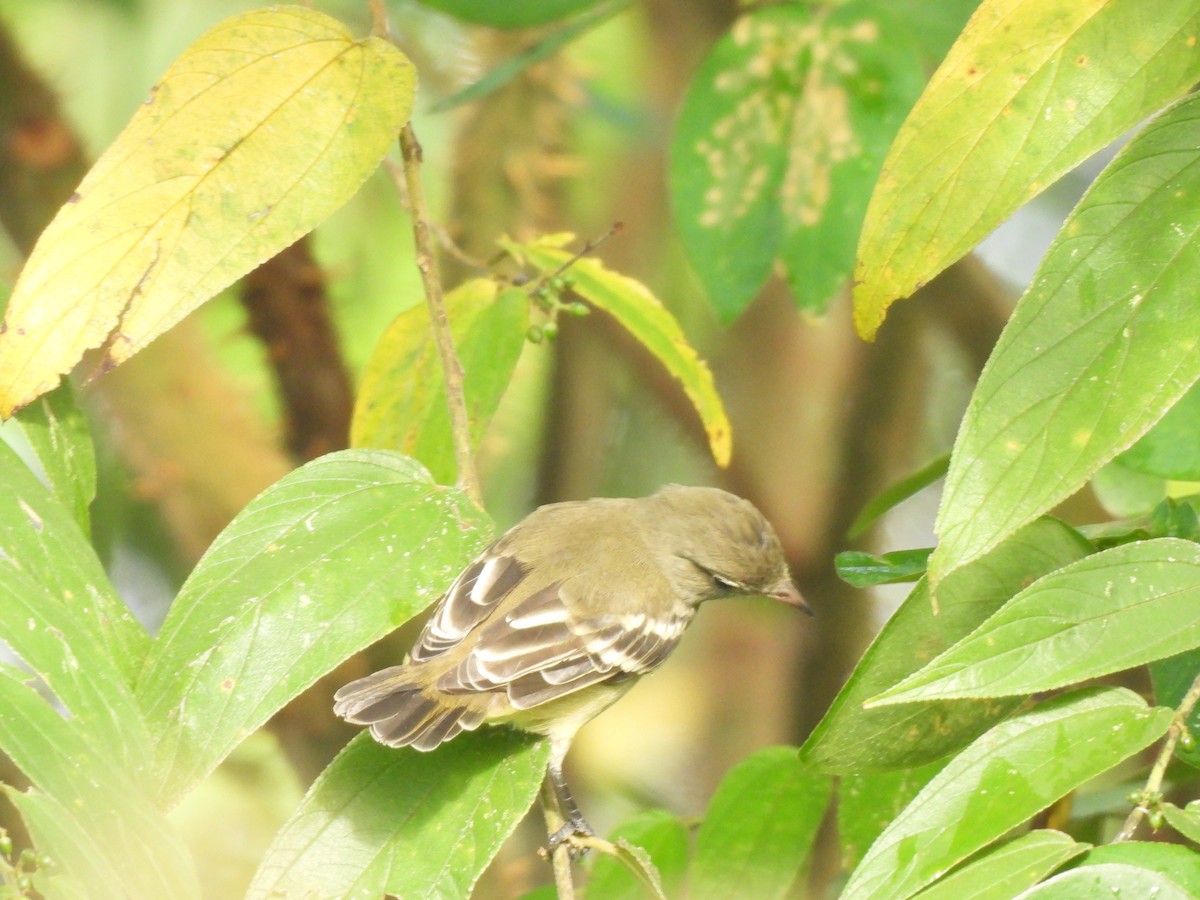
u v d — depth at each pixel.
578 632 5.00
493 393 5.03
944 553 4.85
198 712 4.90
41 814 4.84
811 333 5.80
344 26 4.93
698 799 5.79
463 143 5.44
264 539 4.93
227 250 4.91
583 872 5.28
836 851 5.15
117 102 5.20
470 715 4.95
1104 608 4.87
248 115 4.92
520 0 5.09
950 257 4.88
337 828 4.93
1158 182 4.87
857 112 5.05
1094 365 4.86
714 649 5.92
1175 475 4.96
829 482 5.86
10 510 4.91
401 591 4.92
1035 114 4.88
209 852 5.18
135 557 5.50
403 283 5.44
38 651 4.88
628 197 5.85
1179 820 4.86
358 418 5.04
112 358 4.91
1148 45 4.88
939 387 6.15
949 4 5.06
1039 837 4.86
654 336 5.05
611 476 6.05
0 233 5.18
